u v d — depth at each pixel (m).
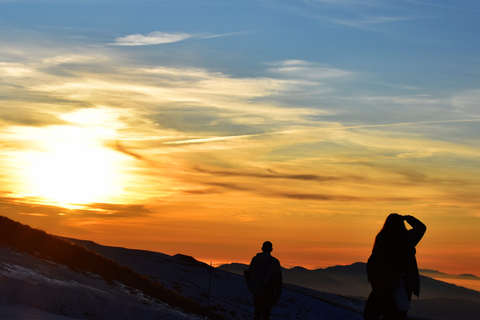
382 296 7.93
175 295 31.20
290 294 93.31
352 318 84.12
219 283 93.38
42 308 11.74
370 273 8.04
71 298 13.07
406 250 7.92
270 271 13.06
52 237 29.36
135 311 14.91
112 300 14.92
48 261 21.66
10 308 10.09
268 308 13.13
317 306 88.38
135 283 27.86
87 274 22.83
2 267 12.79
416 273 8.00
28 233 27.45
